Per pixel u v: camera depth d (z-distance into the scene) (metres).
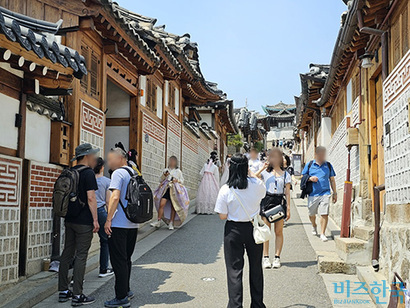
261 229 4.69
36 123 6.40
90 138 7.88
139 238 9.41
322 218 9.00
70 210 5.47
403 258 5.05
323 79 12.45
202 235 10.01
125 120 10.69
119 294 5.29
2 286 5.43
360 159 7.91
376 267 6.22
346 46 7.71
